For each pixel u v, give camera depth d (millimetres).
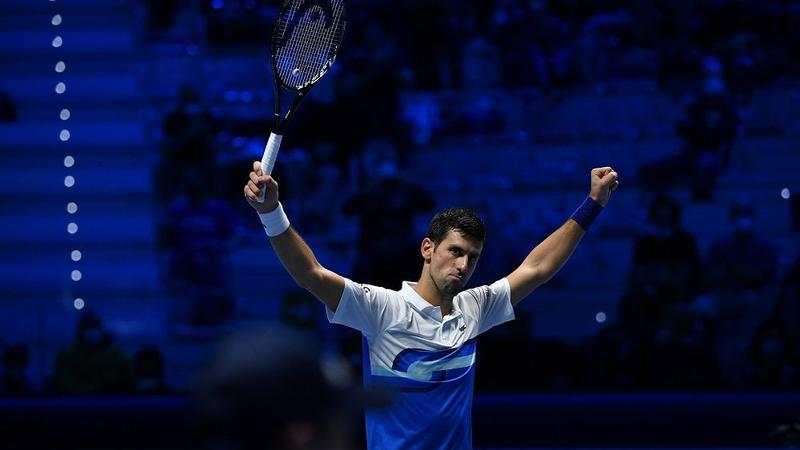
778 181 27500
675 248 21016
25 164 29766
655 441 17875
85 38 32594
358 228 26016
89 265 27391
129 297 23391
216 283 23594
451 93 29875
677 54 29656
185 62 31328
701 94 27609
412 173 28297
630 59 29797
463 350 10164
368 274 21750
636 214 26578
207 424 2670
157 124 30500
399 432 10047
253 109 29766
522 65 29500
